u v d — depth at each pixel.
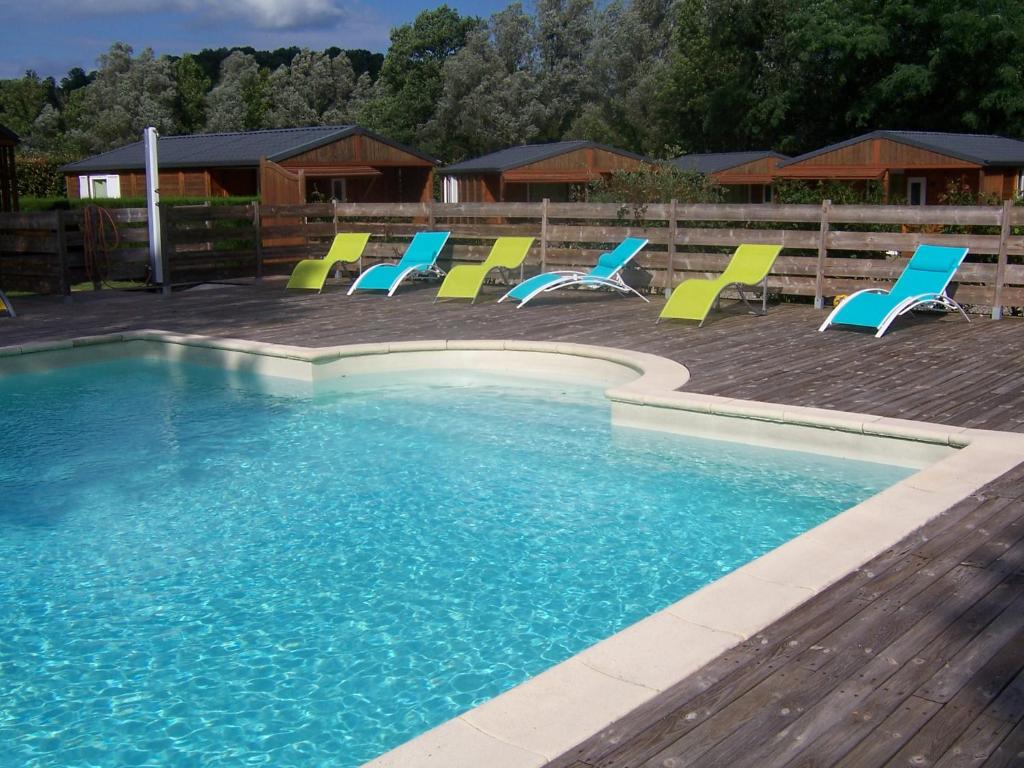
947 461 5.44
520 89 51.00
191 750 3.50
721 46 42.22
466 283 12.34
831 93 38.88
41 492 6.40
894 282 11.28
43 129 55.34
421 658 4.17
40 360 9.89
